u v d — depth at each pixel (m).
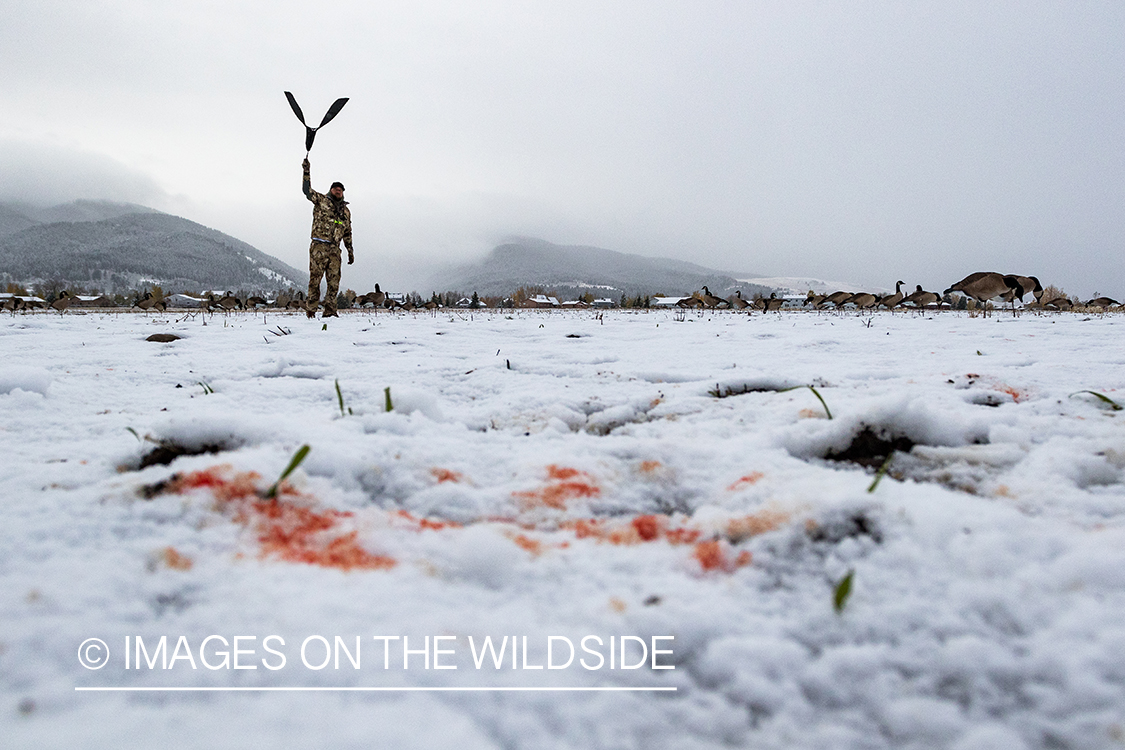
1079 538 0.86
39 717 0.54
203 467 1.07
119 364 3.16
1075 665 0.63
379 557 0.87
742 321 8.91
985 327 6.38
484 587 0.82
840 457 1.49
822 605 0.77
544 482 1.23
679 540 0.97
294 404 2.13
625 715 0.59
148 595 0.74
